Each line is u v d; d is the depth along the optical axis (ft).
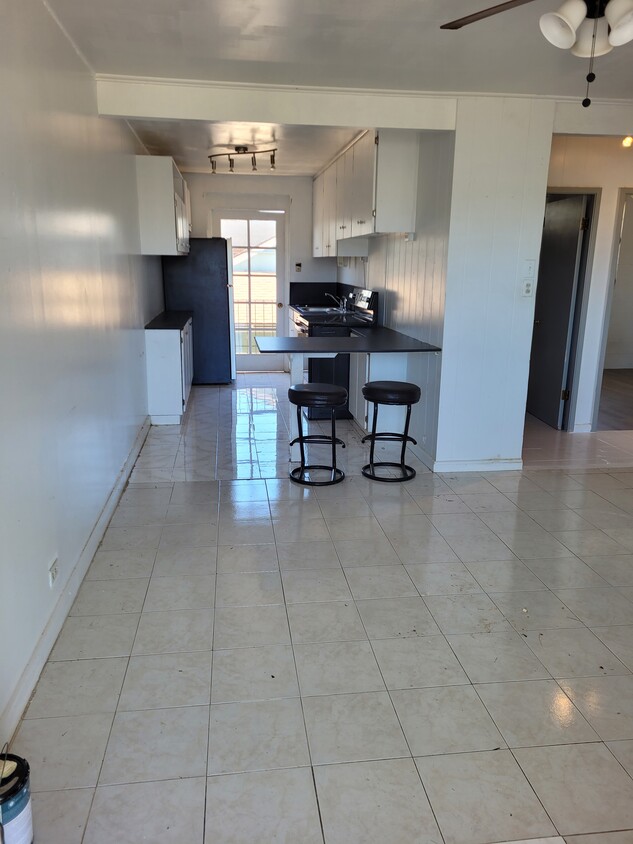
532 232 12.57
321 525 10.85
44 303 7.23
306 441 13.60
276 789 5.45
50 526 7.36
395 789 5.47
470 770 5.69
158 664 7.07
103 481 10.62
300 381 13.87
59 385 7.84
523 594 8.69
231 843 4.95
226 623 7.88
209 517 11.14
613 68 10.09
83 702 6.45
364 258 20.15
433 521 11.08
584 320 16.72
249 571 9.20
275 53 9.47
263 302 25.36
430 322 13.61
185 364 19.04
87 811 5.20
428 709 6.45
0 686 5.73
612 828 5.14
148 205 16.29
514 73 10.43
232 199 23.90
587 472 13.88
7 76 6.20
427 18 8.05
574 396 17.17
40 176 7.23
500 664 7.18
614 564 9.60
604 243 16.38
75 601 8.30
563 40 6.30
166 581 8.88
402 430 15.53
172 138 16.56
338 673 6.98
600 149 15.78
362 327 17.35
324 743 5.97
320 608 8.25
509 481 13.20
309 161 20.07
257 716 6.30
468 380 13.17
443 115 11.81
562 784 5.56
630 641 7.67
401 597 8.56
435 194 13.07
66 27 8.40
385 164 14.19
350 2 7.57
